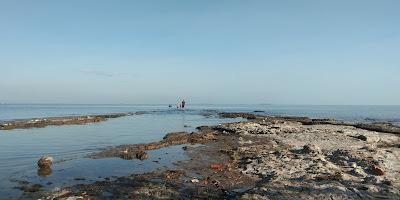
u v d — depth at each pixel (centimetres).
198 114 9806
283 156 2277
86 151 2717
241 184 1697
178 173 1906
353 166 1997
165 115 9200
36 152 2691
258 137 3525
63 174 1920
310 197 1432
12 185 1688
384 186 1589
